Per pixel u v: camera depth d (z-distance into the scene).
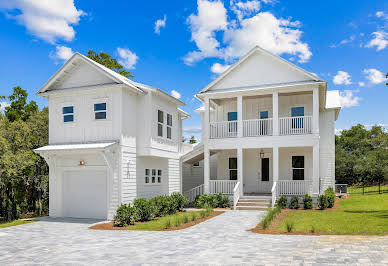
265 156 22.69
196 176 27.36
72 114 16.95
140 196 17.34
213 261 7.56
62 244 10.12
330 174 23.42
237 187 19.33
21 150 21.95
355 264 6.79
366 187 38.31
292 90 19.44
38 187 25.03
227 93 20.64
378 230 10.68
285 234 10.75
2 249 9.49
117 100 16.08
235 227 12.68
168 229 12.55
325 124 23.84
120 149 15.68
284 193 19.25
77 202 16.77
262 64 20.55
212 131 21.66
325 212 16.25
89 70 17.00
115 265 7.49
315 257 7.48
